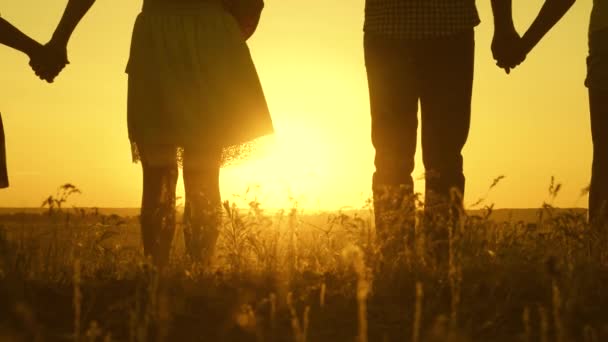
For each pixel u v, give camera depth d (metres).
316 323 4.66
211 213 6.52
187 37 6.82
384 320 4.72
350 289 5.21
